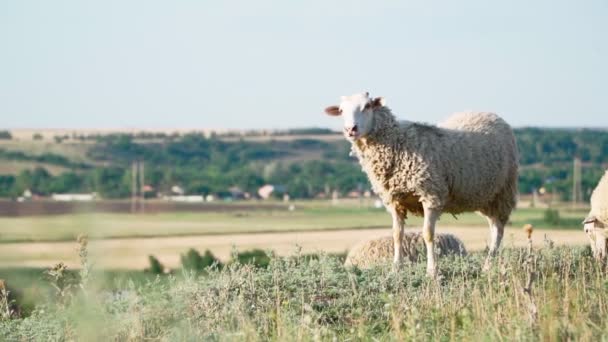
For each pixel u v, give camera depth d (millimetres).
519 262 33875
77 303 26516
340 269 38656
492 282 33750
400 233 42969
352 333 29031
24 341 32281
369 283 35844
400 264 40219
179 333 27594
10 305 37250
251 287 34969
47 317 33469
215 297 33625
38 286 36500
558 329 25969
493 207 46344
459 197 43312
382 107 41875
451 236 52094
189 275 37750
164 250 146625
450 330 28188
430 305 30641
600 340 25938
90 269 26312
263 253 126375
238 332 28250
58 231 27359
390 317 30922
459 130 43750
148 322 30688
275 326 30250
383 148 41562
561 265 36656
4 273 39000
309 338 27203
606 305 29688
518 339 25016
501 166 44750
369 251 49750
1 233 123375
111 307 31266
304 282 36281
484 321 27484
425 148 41500
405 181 41562
